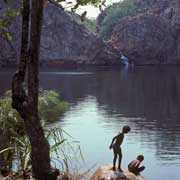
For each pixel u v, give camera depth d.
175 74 103.69
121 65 150.62
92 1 9.98
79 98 58.97
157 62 158.00
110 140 29.48
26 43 10.37
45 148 10.59
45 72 110.50
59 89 70.56
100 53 151.50
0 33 10.81
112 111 46.59
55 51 151.25
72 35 153.38
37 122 10.47
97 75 100.75
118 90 70.38
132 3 184.50
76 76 97.25
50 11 153.00
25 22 10.30
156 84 80.31
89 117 41.09
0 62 128.00
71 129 33.94
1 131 16.78
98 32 183.00
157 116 43.41
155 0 175.50
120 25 165.50
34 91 10.39
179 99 58.88
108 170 16.33
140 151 26.27
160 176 20.64
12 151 15.77
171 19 161.50
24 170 13.97
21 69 10.40
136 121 39.75
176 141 29.20
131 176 16.05
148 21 161.50
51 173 10.62
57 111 41.47
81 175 17.14
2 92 59.88
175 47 158.75
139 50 158.62
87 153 24.53
